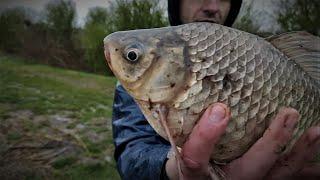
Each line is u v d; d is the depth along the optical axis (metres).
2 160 0.60
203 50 0.15
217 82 0.15
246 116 0.15
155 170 0.17
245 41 0.16
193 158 0.15
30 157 0.62
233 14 0.30
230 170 0.16
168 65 0.15
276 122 0.15
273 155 0.15
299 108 0.16
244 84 0.15
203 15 0.27
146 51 0.15
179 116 0.15
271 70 0.16
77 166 0.60
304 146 0.17
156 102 0.15
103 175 0.58
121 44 0.15
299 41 0.17
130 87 0.15
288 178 0.17
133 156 0.19
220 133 0.14
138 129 0.21
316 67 0.17
